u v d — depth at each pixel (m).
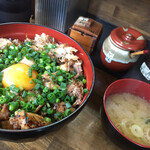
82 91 0.24
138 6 0.36
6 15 0.31
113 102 0.26
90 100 0.29
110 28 0.40
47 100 0.23
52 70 0.25
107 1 0.38
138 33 0.28
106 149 0.24
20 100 0.21
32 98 0.22
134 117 0.25
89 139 0.25
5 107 0.20
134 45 0.26
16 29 0.27
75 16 0.38
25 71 0.23
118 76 0.33
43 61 0.25
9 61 0.25
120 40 0.27
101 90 0.30
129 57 0.28
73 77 0.25
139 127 0.24
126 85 0.26
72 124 0.26
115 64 0.29
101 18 0.41
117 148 0.24
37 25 0.27
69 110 0.21
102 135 0.25
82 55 0.26
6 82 0.22
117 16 0.39
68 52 0.26
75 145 0.24
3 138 0.18
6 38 0.27
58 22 0.35
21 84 0.22
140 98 0.27
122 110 0.25
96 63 0.34
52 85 0.23
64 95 0.23
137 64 0.34
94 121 0.27
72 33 0.31
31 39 0.29
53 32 0.27
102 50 0.30
